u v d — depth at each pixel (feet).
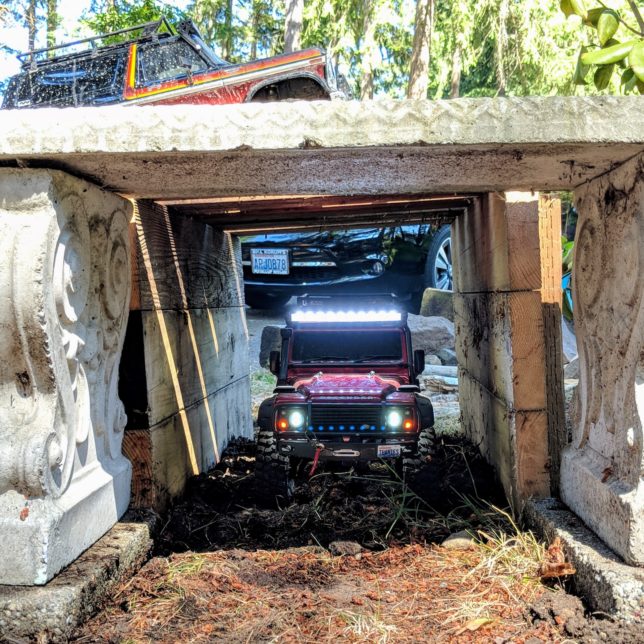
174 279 17.02
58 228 10.35
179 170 11.07
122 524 12.89
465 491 16.46
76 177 11.09
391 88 65.57
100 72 31.83
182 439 17.07
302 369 20.68
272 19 75.61
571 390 23.38
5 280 9.77
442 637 9.86
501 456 15.99
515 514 14.32
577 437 13.23
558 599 10.57
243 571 12.32
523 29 51.93
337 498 16.67
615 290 11.16
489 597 11.05
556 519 12.46
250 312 48.19
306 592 11.31
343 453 17.06
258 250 37.83
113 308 12.79
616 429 11.17
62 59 32.35
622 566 10.28
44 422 10.25
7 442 10.12
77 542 11.05
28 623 9.48
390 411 17.10
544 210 14.56
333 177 11.84
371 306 22.18
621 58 10.93
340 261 38.32
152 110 9.53
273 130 9.51
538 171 11.61
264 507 16.83
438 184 12.71
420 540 13.73
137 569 12.28
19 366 10.14
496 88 73.05
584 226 12.66
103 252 12.33
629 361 10.55
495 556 12.33
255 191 12.89
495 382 16.58
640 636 9.30
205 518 15.34
